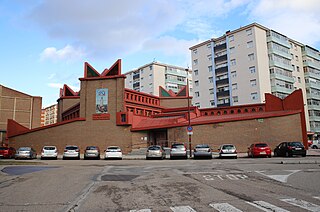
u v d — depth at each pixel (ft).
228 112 163.02
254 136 111.86
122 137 130.11
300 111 114.52
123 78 134.92
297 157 84.58
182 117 132.98
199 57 239.30
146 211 21.54
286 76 211.41
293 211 20.93
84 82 137.59
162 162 73.97
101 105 134.10
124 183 35.99
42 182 37.22
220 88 221.66
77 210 22.21
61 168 56.90
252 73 200.54
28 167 59.57
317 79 242.37
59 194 28.94
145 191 30.25
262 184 33.91
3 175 44.68
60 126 136.87
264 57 203.72
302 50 238.68
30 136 141.49
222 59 220.84
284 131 111.04
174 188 31.78
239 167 54.24
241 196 26.78
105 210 22.12
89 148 95.45
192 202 24.43
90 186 33.81
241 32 210.18
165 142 127.54
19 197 27.48
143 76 305.94
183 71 314.14
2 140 188.34
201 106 232.32
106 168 56.44
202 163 67.41
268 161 68.90
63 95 192.65
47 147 97.60
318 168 50.21
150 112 172.04
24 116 199.82
